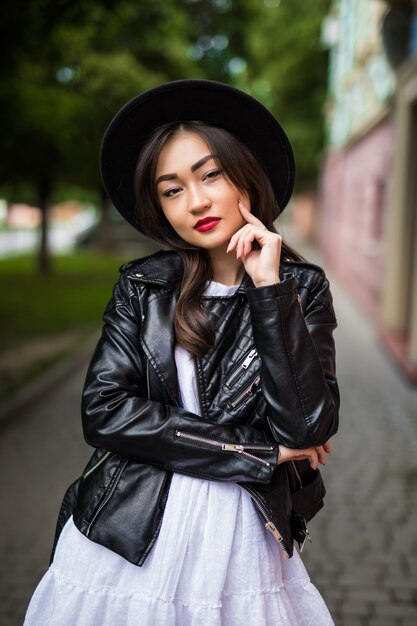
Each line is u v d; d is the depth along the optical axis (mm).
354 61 12781
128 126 1384
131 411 1280
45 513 3469
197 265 1389
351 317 10297
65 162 12297
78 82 12609
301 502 1425
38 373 6398
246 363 1329
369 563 2877
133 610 1262
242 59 20953
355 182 12844
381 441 4551
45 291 12703
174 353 1348
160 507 1289
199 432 1260
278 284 1231
